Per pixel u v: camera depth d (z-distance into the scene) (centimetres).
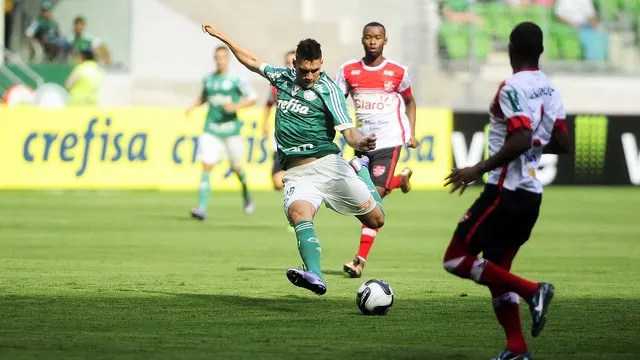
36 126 7100
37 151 7100
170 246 4097
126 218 5334
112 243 4181
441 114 7556
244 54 2659
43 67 8144
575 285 3114
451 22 8762
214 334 2161
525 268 3575
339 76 3469
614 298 2819
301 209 2569
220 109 5369
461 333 2214
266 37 8694
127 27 8556
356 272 3195
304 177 2628
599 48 8962
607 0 9031
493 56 8800
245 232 4709
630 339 2161
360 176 2838
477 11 8844
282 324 2306
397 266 3547
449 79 8562
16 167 7081
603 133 7825
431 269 3459
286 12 8738
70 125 7119
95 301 2627
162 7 8525
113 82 8388
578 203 6600
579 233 4888
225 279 3114
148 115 7200
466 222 1912
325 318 2403
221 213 5734
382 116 3434
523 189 1892
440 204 6525
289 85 2612
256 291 2852
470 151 7594
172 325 2272
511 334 1878
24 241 4219
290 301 2667
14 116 7081
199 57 8569
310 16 8806
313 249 2509
